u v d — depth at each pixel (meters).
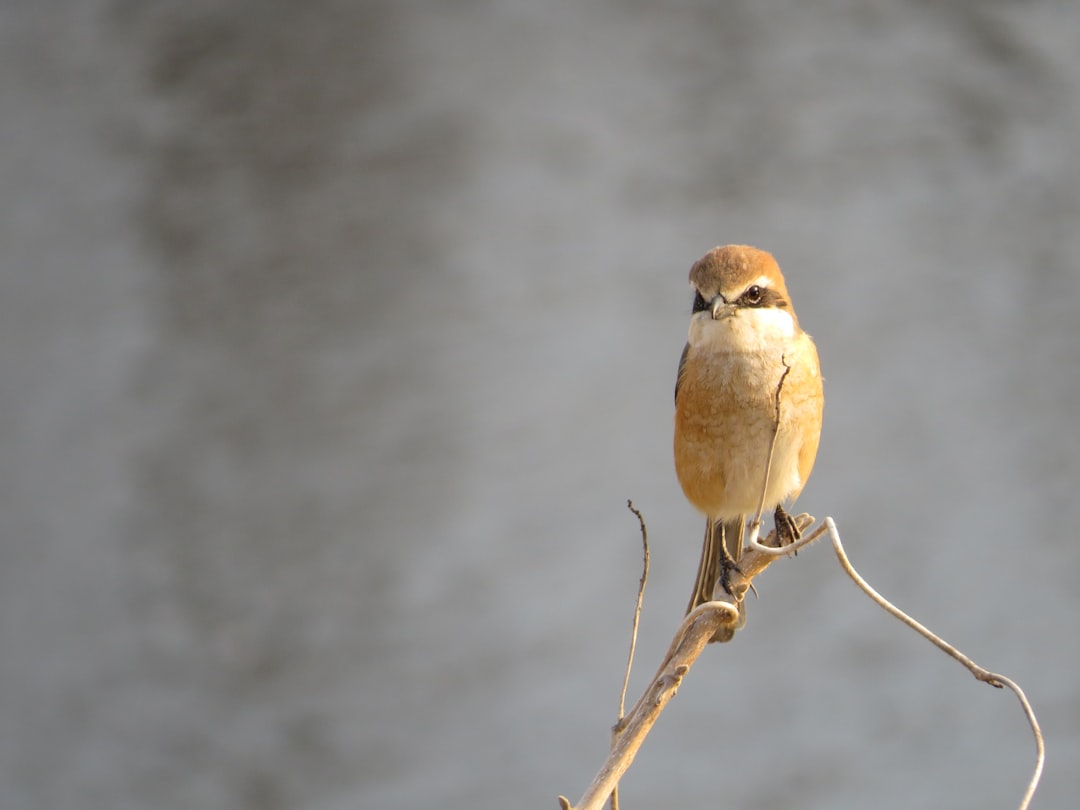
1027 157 20.30
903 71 22.00
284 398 17.42
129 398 17.89
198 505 15.95
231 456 16.42
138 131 22.34
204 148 21.73
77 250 20.53
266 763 12.76
